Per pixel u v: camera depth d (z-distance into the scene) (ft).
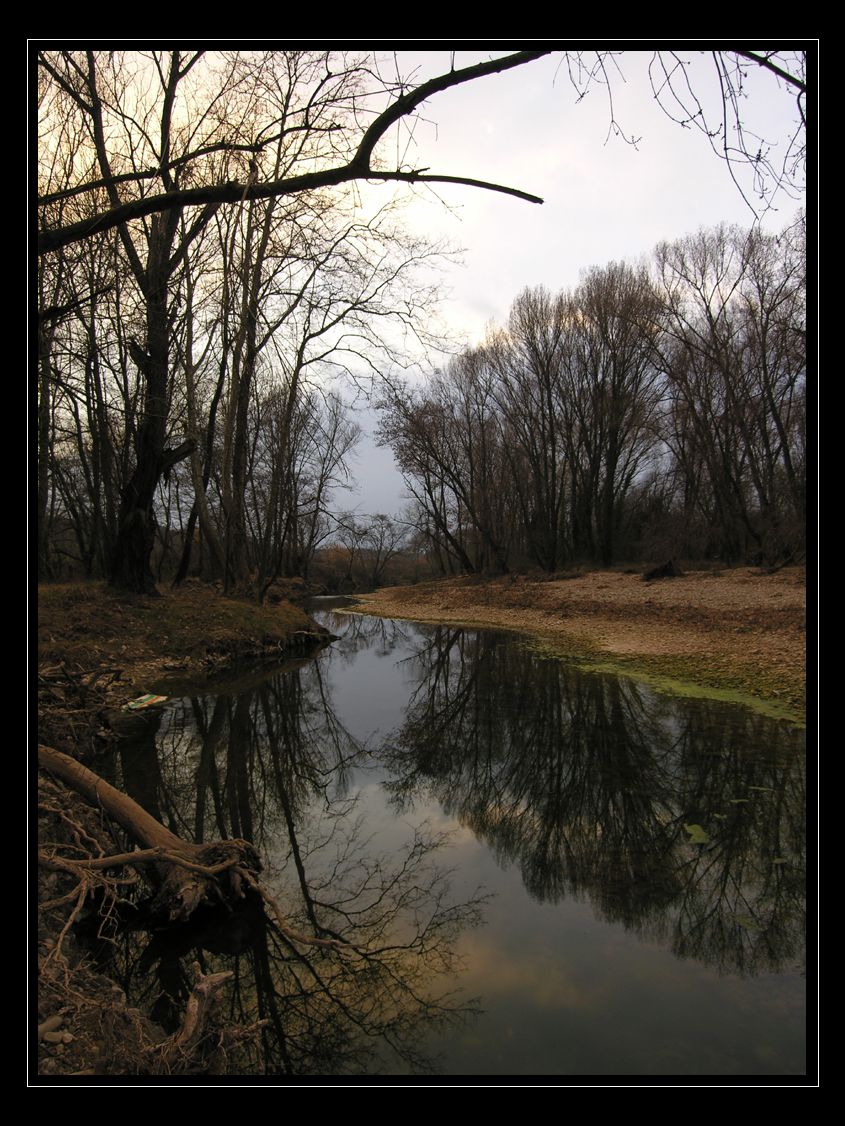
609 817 18.74
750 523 82.28
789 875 14.70
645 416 105.91
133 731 29.50
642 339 99.14
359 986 11.27
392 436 111.96
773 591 55.01
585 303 107.65
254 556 90.27
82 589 46.65
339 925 13.47
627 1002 10.56
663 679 34.96
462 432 124.16
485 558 129.08
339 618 94.38
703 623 46.55
